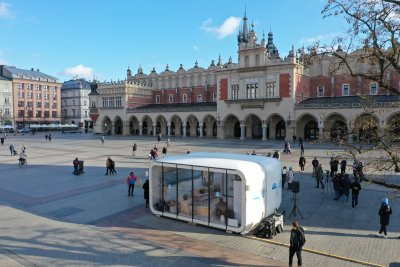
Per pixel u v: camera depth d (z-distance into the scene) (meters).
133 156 37.09
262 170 14.16
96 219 15.34
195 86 75.62
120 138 68.00
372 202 17.88
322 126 49.75
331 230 13.77
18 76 111.06
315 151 39.25
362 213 16.00
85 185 22.27
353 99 50.22
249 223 13.23
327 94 57.09
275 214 13.91
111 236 13.22
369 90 51.12
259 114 56.75
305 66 10.98
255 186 13.53
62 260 10.95
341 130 10.57
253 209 13.41
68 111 131.38
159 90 82.12
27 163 32.47
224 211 13.80
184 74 77.31
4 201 18.38
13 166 30.59
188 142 54.12
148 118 78.81
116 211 16.56
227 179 13.68
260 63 56.56
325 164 29.81
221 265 10.70
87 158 35.78
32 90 115.19
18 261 10.84
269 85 55.84
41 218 15.45
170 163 15.27
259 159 15.59
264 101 55.28
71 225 14.50
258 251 11.86
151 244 12.42
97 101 83.25
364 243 12.38
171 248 12.06
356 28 9.13
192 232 13.78
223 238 13.11
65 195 19.62
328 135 10.50
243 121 58.84
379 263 10.71
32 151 43.53
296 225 10.38
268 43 77.81
